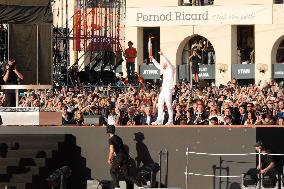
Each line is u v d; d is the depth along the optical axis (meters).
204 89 81.25
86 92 72.19
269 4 103.38
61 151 53.44
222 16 104.38
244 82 105.44
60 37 75.00
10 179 51.94
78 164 53.97
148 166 51.69
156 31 107.31
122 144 51.03
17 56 58.69
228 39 104.38
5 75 58.38
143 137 53.19
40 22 58.56
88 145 53.91
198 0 105.44
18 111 55.34
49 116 55.41
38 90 70.44
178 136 52.78
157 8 105.38
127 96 66.12
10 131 54.03
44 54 58.72
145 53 106.06
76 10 81.62
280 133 51.84
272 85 85.62
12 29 58.53
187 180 52.44
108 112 60.66
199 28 105.06
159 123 55.09
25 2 58.38
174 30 105.38
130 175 51.00
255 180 49.66
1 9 58.09
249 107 57.00
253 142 51.75
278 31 103.50
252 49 106.06
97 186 52.44
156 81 96.06
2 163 52.44
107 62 76.94
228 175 52.00
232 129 52.09
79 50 77.50
